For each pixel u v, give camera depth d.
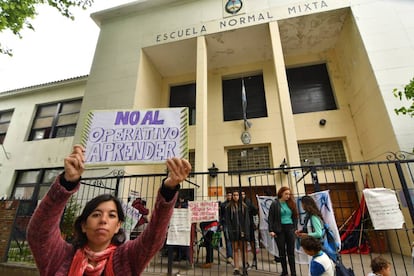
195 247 6.25
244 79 10.55
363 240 6.13
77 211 6.11
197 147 7.26
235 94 10.38
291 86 9.79
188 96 11.05
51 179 9.91
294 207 4.19
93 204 1.12
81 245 1.07
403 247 5.62
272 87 9.83
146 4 10.23
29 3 5.92
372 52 7.03
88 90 9.33
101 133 2.86
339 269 2.69
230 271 4.65
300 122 8.93
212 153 9.25
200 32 9.02
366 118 7.49
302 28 8.65
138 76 9.06
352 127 8.34
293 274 3.82
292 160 6.41
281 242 4.02
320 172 8.11
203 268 4.95
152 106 10.09
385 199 3.64
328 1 8.09
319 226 3.33
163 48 9.60
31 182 10.15
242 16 8.75
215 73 10.80
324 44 9.44
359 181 7.58
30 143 10.86
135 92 8.74
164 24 9.74
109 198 1.17
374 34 7.26
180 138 2.69
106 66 9.65
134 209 4.79
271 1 8.67
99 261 1.02
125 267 1.03
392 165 6.08
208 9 9.37
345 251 6.09
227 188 8.52
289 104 7.04
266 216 4.78
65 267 0.97
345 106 8.71
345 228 6.44
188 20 9.43
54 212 0.96
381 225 3.52
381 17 7.46
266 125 9.19
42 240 0.95
